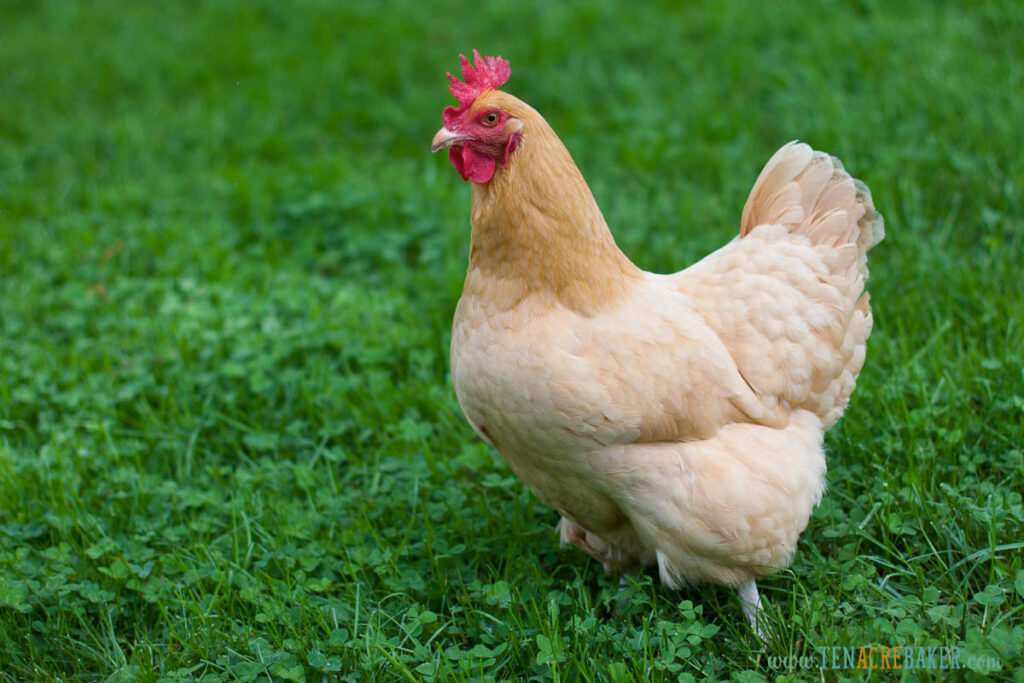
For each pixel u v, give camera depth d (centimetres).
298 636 355
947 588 361
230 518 433
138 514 435
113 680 344
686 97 761
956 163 595
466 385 339
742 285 353
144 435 491
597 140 736
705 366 330
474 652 337
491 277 328
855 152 639
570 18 907
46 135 812
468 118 320
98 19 1035
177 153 787
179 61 920
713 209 624
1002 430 417
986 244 535
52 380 527
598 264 327
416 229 653
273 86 867
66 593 385
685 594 383
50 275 632
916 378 447
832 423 378
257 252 650
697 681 332
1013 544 357
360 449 475
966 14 761
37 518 434
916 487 386
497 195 323
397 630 370
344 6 1008
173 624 371
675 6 905
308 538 416
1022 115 618
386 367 536
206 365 535
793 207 374
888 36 741
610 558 389
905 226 573
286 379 515
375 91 847
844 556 378
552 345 316
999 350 461
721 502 324
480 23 938
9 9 1080
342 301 579
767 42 815
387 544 408
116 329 579
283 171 738
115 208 709
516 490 442
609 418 316
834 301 356
